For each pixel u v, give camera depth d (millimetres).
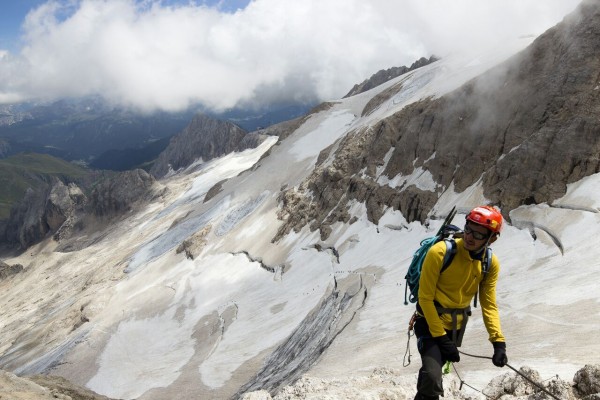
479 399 9969
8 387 20328
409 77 154625
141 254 169750
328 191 111562
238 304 98062
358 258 83875
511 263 51875
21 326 152000
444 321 6992
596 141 58562
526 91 74312
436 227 74938
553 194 58688
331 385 12570
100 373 92500
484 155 75500
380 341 43531
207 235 146000
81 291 162500
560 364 23484
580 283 38688
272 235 119875
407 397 10750
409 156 92625
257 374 64375
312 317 70938
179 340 96438
